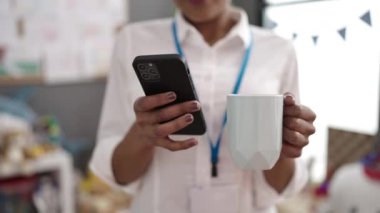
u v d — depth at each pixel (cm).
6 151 173
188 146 51
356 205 107
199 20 69
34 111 220
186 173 70
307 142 49
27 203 177
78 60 225
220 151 69
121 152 68
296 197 141
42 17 213
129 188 77
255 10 86
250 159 45
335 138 77
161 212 72
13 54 209
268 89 68
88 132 235
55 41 218
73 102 229
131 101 69
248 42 72
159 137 50
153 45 73
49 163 178
